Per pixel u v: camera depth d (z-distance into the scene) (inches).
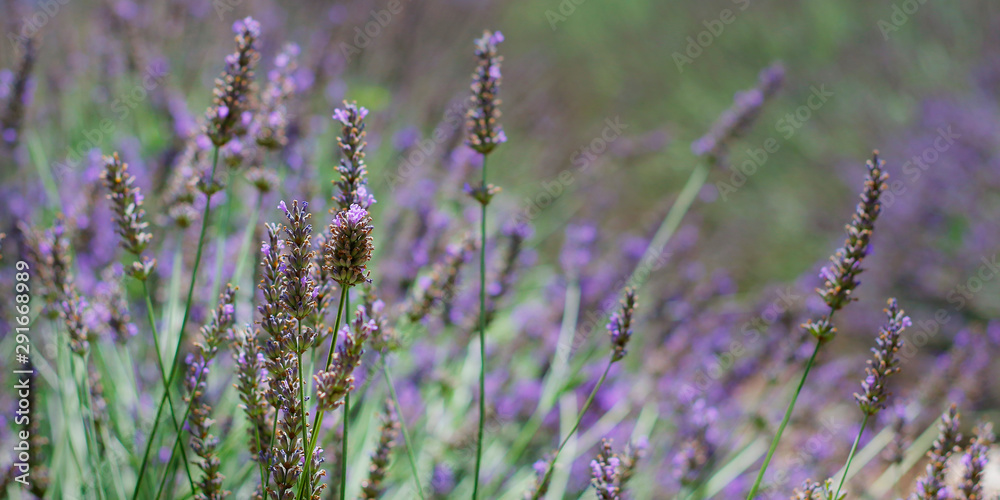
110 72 146.2
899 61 246.8
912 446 106.3
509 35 282.8
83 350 70.7
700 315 146.9
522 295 165.0
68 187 118.9
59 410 90.0
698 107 267.7
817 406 131.2
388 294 118.3
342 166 58.2
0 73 103.1
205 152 86.3
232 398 92.4
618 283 133.3
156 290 103.0
